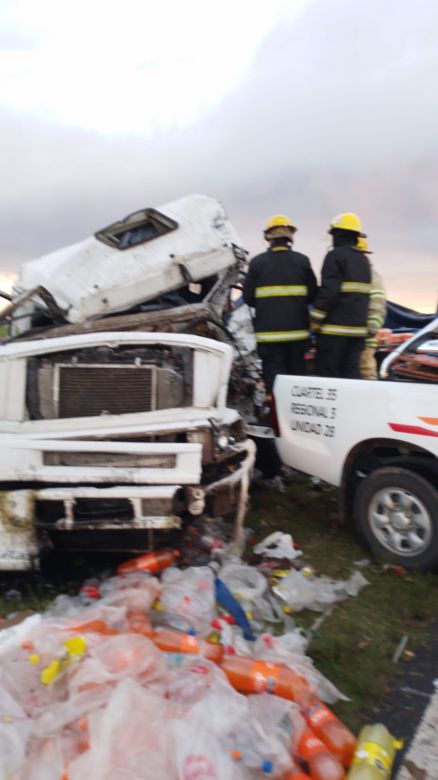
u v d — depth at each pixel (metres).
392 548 4.30
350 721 2.82
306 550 4.61
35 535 3.72
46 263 5.25
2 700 2.58
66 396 3.93
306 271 5.91
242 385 6.14
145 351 4.05
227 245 5.51
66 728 2.47
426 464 4.26
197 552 4.34
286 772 2.37
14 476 3.71
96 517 3.74
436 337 4.55
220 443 4.02
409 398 4.32
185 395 4.06
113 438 3.85
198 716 2.50
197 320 4.54
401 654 3.35
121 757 2.28
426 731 2.75
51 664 2.78
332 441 4.69
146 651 2.86
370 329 6.14
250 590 3.76
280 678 2.80
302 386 4.94
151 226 5.42
